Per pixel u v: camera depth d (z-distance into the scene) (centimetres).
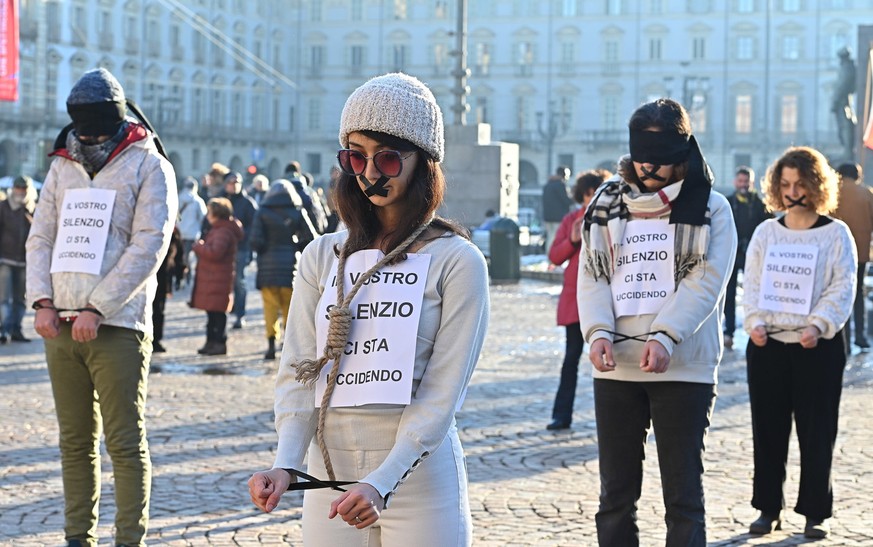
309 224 1279
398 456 305
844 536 603
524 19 8394
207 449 803
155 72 7512
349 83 8662
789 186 611
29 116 6475
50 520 621
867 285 1748
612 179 493
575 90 8331
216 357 1313
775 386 607
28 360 1264
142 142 536
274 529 608
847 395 1059
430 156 323
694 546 462
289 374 328
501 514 639
